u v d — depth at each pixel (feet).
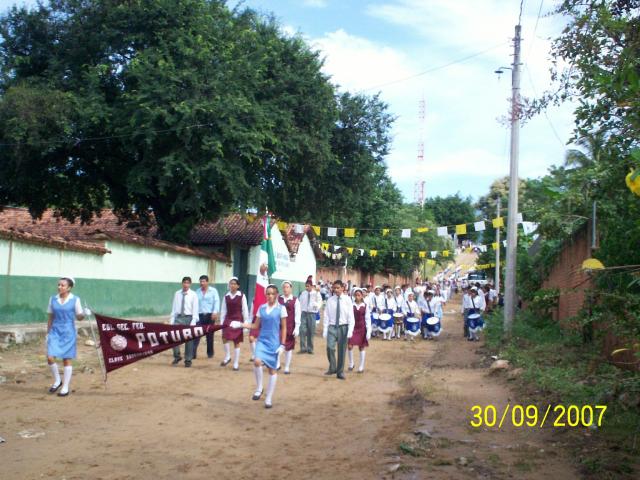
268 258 84.89
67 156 79.00
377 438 25.77
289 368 45.57
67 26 74.64
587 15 24.11
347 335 42.19
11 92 66.39
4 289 51.26
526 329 57.36
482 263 155.84
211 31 74.02
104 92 75.10
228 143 71.31
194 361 47.03
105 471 20.70
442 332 87.61
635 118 19.42
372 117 91.35
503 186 169.99
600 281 33.35
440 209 274.77
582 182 39.91
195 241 97.66
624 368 33.81
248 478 20.34
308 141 79.77
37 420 27.12
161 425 27.04
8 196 84.94
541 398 31.04
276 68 78.95
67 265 58.95
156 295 75.20
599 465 20.45
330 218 101.76
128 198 88.53
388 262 177.68
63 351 32.53
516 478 19.80
